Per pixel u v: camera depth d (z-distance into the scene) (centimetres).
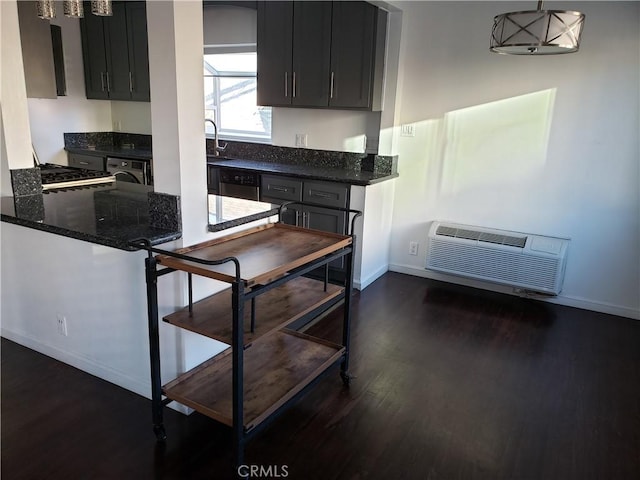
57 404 232
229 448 207
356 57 376
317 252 209
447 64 374
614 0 312
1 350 279
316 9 384
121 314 234
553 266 349
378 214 394
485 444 214
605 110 328
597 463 204
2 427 214
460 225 391
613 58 319
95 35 491
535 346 305
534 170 359
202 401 199
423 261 419
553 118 346
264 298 221
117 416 225
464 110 375
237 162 453
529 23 193
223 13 467
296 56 402
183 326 191
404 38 383
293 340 254
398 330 321
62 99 496
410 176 408
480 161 378
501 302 371
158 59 194
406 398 246
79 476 188
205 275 175
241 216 242
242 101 484
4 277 278
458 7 361
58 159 504
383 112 396
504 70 355
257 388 209
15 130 272
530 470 199
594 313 356
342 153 430
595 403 247
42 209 255
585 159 341
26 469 191
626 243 340
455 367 278
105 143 544
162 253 182
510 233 372
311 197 388
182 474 191
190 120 203
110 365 248
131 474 190
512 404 244
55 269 251
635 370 280
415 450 209
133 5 458
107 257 228
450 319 340
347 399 244
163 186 210
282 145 460
